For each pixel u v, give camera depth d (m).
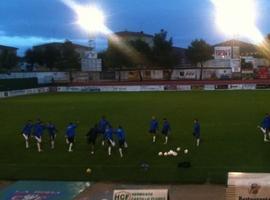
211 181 25.64
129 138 40.12
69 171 28.55
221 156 32.31
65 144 38.44
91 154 34.34
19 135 43.78
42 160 33.00
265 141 37.00
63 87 104.81
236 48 120.56
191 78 110.50
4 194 24.83
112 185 25.80
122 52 127.38
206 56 133.75
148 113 56.94
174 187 25.00
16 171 29.05
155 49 128.38
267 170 27.44
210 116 52.53
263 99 69.69
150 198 17.44
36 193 24.78
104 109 62.75
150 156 33.06
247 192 15.92
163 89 99.19
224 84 96.44
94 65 119.81
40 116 57.47
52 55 139.88
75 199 23.53
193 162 30.72
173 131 43.00
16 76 111.81
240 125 45.47
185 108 60.97
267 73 107.19
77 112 60.44
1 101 80.31
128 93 92.56
